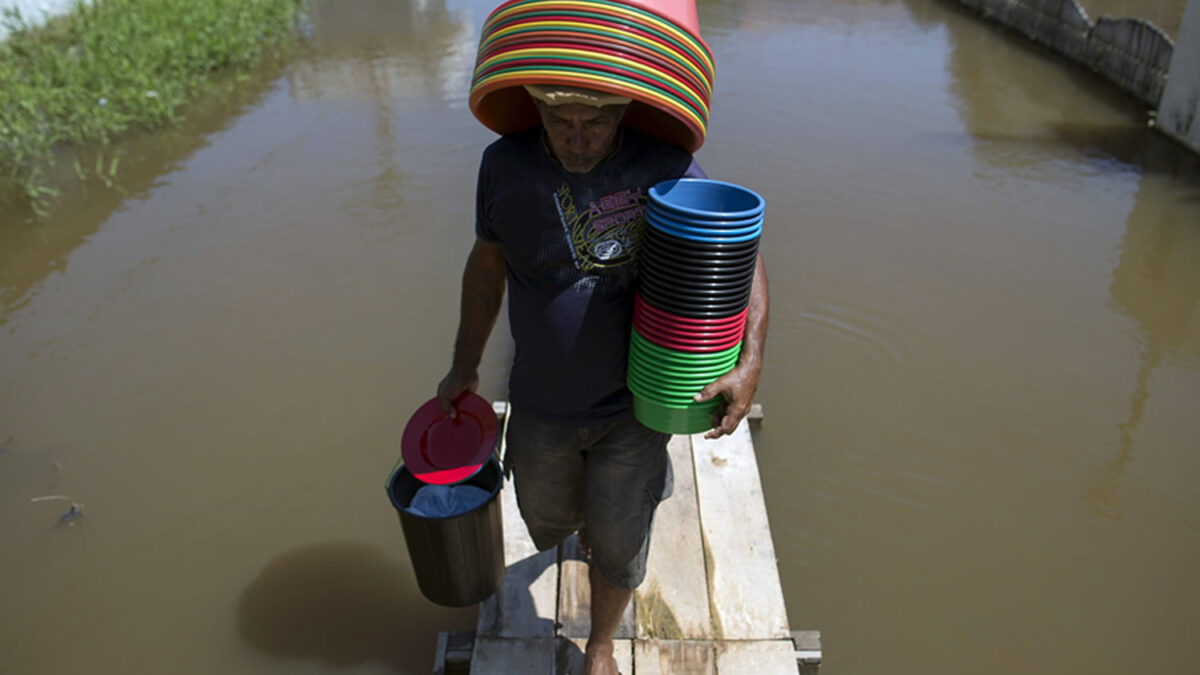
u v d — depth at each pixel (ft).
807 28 36.76
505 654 9.25
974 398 14.34
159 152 24.36
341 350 15.53
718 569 10.12
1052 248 18.97
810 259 18.30
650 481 7.59
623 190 6.53
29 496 12.46
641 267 6.62
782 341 15.69
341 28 36.55
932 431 13.64
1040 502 12.36
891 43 34.83
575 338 6.91
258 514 12.22
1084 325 16.24
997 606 10.90
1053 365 15.11
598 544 7.73
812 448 13.29
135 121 26.45
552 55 5.72
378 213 20.40
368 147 24.21
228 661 10.27
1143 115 27.07
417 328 16.12
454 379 8.34
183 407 14.19
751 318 6.97
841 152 23.79
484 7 39.65
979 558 11.55
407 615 10.80
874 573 11.34
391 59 32.24
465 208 20.54
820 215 20.25
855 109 27.12
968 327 16.12
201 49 30.37
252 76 30.63
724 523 10.69
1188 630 10.57
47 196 21.65
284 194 21.48
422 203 20.84
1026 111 27.43
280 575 11.30
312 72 30.99
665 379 6.73
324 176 22.43
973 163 23.30
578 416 7.32
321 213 20.47
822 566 11.43
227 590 11.11
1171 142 24.90
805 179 22.09
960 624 10.67
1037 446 13.34
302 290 17.35
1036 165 23.30
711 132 24.90
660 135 6.79
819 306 16.69
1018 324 16.24
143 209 20.93
